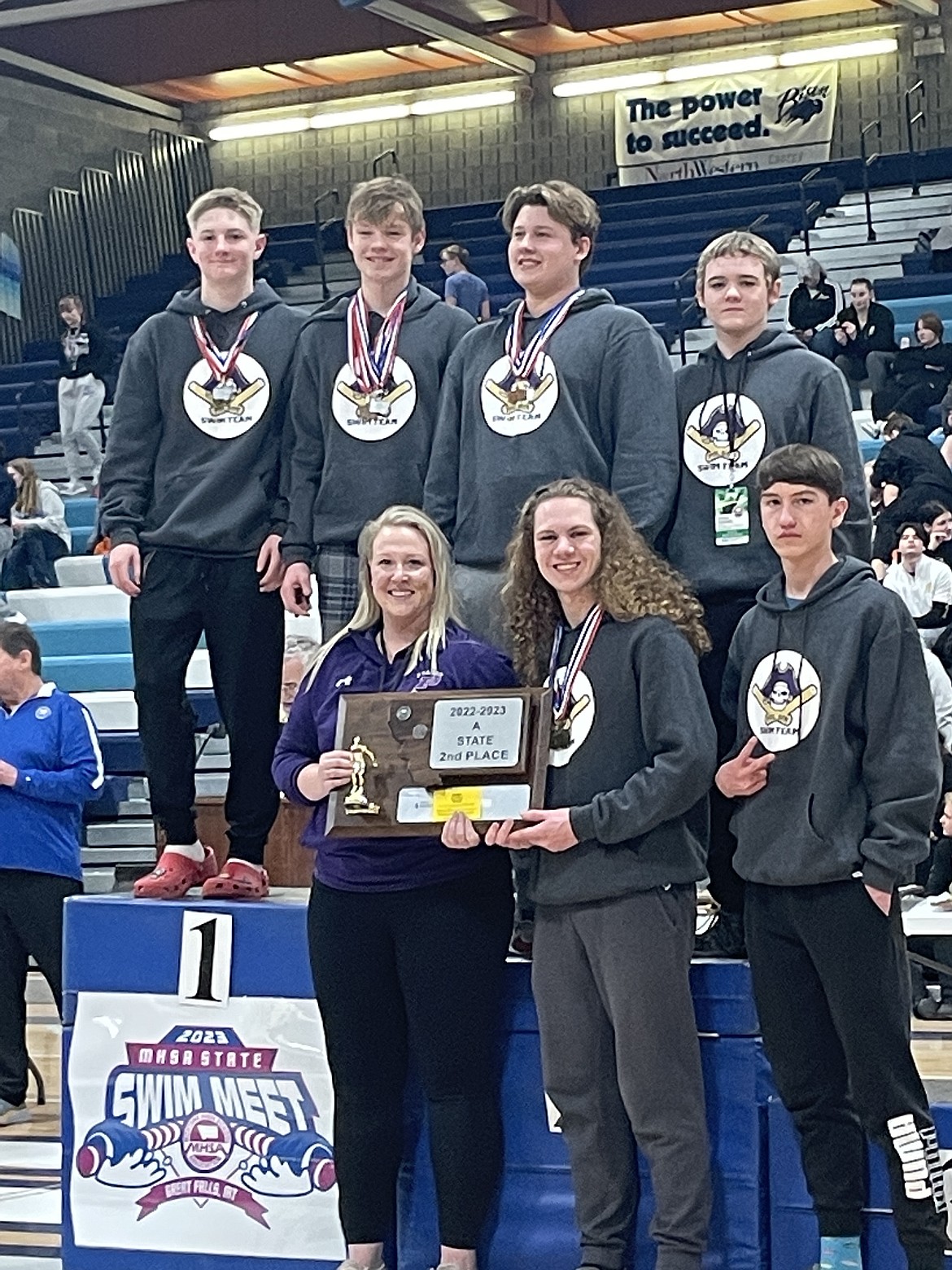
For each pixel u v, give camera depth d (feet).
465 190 64.08
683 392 13.83
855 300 41.01
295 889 15.71
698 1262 12.52
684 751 12.28
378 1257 13.23
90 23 60.70
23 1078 19.58
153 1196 14.47
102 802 31.73
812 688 12.28
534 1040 13.46
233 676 14.85
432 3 56.24
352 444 14.47
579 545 12.75
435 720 12.78
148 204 63.52
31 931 19.22
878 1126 12.04
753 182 58.95
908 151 58.59
